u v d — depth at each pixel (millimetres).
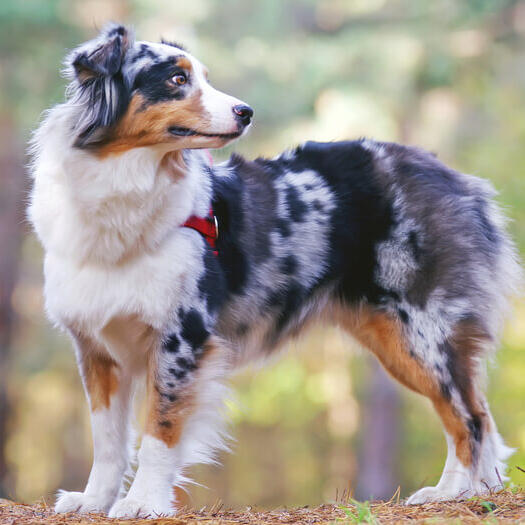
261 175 9945
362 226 10000
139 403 10109
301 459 36594
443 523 7262
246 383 30172
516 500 8336
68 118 8625
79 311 8742
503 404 26141
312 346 29406
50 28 25016
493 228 10594
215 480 36844
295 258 9805
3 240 26719
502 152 26047
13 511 8805
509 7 26281
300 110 25906
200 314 8852
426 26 24859
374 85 24594
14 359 28453
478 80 26453
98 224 8500
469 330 9891
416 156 10461
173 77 8508
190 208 8828
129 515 8266
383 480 26156
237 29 28359
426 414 30562
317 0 28078
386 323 10016
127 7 25734
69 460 34156
